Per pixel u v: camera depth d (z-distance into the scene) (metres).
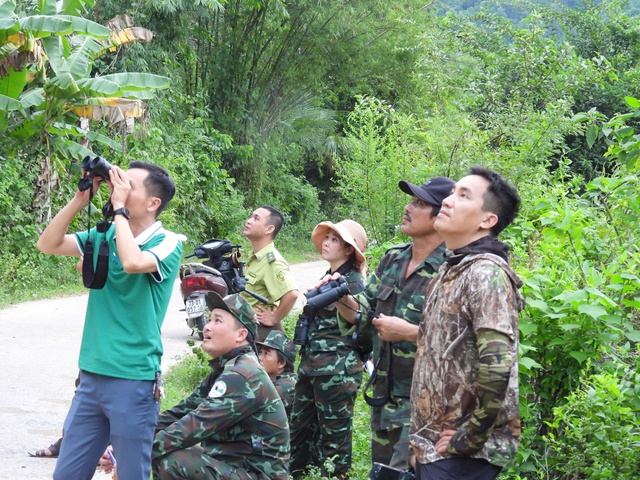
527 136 8.25
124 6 20.33
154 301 4.02
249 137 26.95
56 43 12.05
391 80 29.05
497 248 3.38
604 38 21.28
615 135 6.03
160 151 20.77
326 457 5.48
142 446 3.96
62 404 7.29
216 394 4.30
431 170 8.23
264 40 26.78
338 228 5.55
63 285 15.41
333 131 30.67
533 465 4.91
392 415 4.26
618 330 4.94
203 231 23.86
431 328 3.37
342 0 26.92
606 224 6.00
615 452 4.60
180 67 24.62
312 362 5.47
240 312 4.45
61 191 16.16
